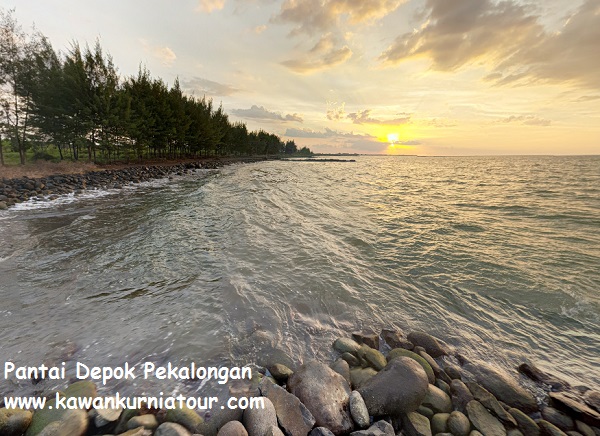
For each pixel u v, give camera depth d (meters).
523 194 22.20
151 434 2.69
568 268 7.69
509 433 3.00
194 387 3.34
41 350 3.86
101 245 8.32
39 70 23.94
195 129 54.44
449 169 63.69
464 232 11.24
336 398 3.21
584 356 4.42
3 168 20.20
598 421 3.10
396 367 3.62
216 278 6.47
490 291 6.43
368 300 5.87
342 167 70.19
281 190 23.20
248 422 2.84
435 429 3.04
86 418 2.80
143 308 5.10
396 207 16.64
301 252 8.45
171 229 10.30
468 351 4.42
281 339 4.42
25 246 7.98
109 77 30.59
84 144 28.89
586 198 19.89
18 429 2.63
